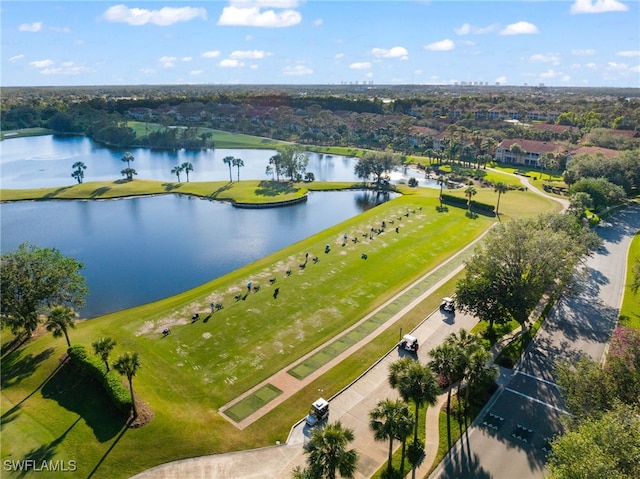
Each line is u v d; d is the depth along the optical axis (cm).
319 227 11619
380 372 5378
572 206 10231
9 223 11869
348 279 7944
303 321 6550
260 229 11456
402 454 3972
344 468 3192
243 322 6512
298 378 5278
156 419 4578
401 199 13450
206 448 4256
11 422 4553
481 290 5750
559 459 3375
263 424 4562
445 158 19575
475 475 3909
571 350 5791
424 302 7100
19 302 5759
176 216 12588
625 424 3306
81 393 4941
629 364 4256
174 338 6109
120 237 10838
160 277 8606
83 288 6384
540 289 5997
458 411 4662
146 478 3953
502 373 5309
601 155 14038
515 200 13012
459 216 11700
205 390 5088
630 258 8712
